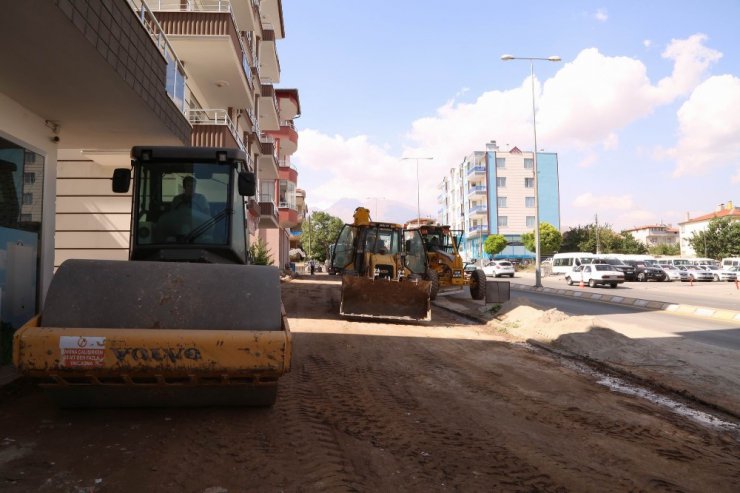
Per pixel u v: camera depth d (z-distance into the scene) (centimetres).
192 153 602
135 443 402
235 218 611
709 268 4319
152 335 405
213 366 411
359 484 347
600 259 4328
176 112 965
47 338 392
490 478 365
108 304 430
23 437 409
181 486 334
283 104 3928
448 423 487
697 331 1259
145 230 589
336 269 1634
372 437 439
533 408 552
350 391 590
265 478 350
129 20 712
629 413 546
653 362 802
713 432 496
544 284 3569
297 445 410
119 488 328
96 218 1408
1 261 710
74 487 327
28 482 332
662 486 364
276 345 420
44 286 825
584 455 418
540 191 8244
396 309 1294
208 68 1819
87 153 1287
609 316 1567
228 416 473
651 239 12512
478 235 8519
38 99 756
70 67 648
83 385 425
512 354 891
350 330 1084
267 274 486
